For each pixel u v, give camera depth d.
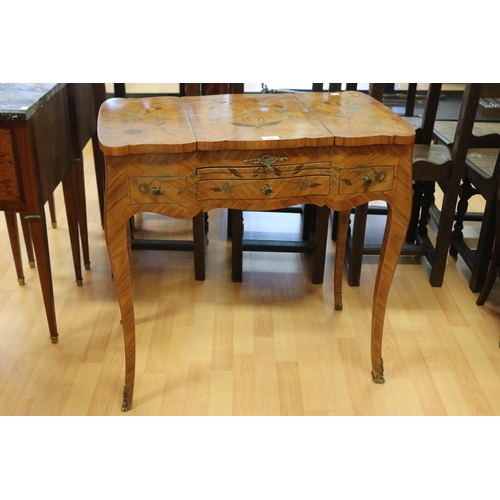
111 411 2.11
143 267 2.97
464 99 2.46
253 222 3.40
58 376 2.26
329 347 2.44
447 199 2.66
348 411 2.13
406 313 2.65
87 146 4.57
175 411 2.11
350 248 3.02
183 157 1.83
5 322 2.55
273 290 2.80
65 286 2.80
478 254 2.74
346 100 2.27
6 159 2.04
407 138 1.88
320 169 1.91
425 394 2.21
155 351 2.39
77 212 2.81
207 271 2.95
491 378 2.29
